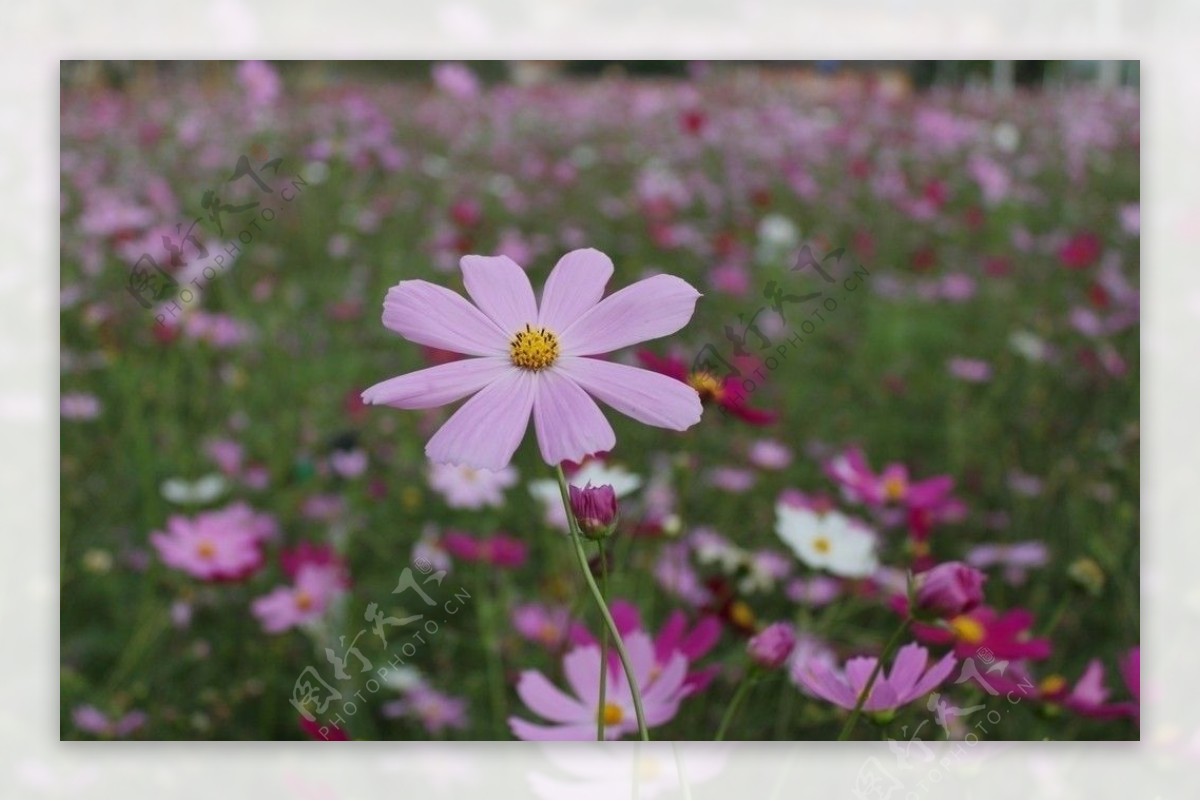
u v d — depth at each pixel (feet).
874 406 5.24
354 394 4.65
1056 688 2.29
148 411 4.62
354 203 6.70
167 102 7.57
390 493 4.19
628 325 1.86
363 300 5.85
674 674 2.15
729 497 3.97
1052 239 6.91
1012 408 5.06
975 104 9.48
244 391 4.79
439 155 8.21
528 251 6.19
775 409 4.82
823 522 2.80
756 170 8.43
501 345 1.87
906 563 3.12
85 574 3.67
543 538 3.49
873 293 6.30
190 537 3.30
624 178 8.21
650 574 2.96
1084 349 5.21
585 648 2.18
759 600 3.21
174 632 3.47
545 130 9.09
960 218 7.70
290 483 4.33
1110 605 3.36
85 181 6.74
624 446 3.93
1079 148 8.48
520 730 2.11
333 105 7.36
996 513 4.19
